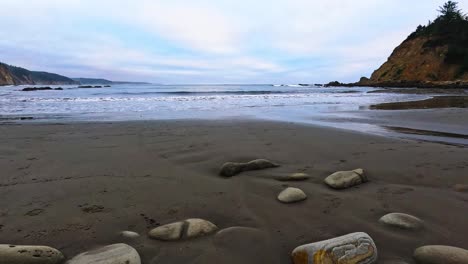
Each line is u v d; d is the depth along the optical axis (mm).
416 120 9242
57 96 21688
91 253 1775
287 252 1944
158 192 3031
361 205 2678
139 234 2168
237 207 2680
